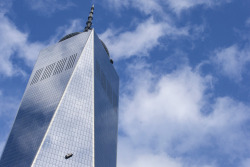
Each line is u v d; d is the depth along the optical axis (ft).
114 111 647.56
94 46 639.35
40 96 560.20
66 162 446.19
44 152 448.65
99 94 581.94
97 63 622.95
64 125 489.67
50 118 494.59
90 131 497.05
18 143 481.87
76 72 573.33
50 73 605.31
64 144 466.29
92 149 474.08
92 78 578.66
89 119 513.86
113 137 597.11
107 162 518.78
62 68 599.57
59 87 553.23
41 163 436.35
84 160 456.86
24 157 451.12
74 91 542.16
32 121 511.81
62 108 510.99
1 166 456.04
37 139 469.98
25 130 500.33
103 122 557.74
